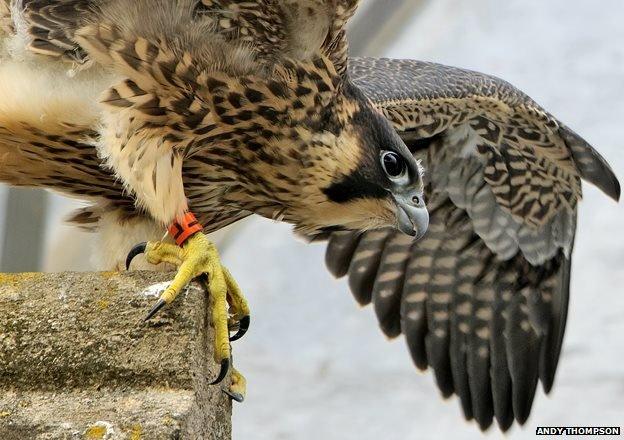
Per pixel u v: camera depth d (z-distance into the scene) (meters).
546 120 13.20
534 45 19.09
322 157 10.41
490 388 14.31
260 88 10.02
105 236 10.69
